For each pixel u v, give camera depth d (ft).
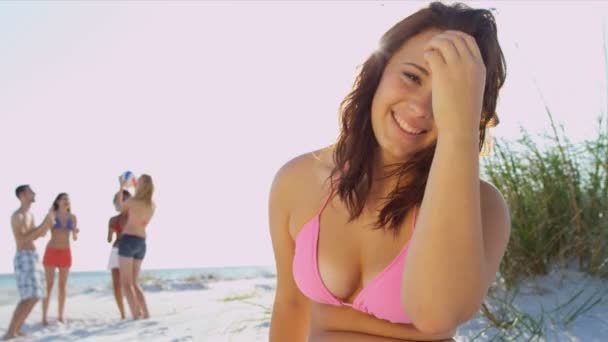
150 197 24.17
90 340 15.08
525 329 9.08
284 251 6.11
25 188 23.65
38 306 38.32
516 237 11.21
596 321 9.22
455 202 4.08
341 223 5.47
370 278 5.32
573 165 11.94
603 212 11.34
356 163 5.34
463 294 4.11
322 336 5.57
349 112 5.49
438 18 4.93
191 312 17.84
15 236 23.49
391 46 5.07
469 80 4.12
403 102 4.80
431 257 4.09
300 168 5.93
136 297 23.41
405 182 5.29
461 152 4.11
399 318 5.24
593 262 10.99
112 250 26.21
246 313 14.99
